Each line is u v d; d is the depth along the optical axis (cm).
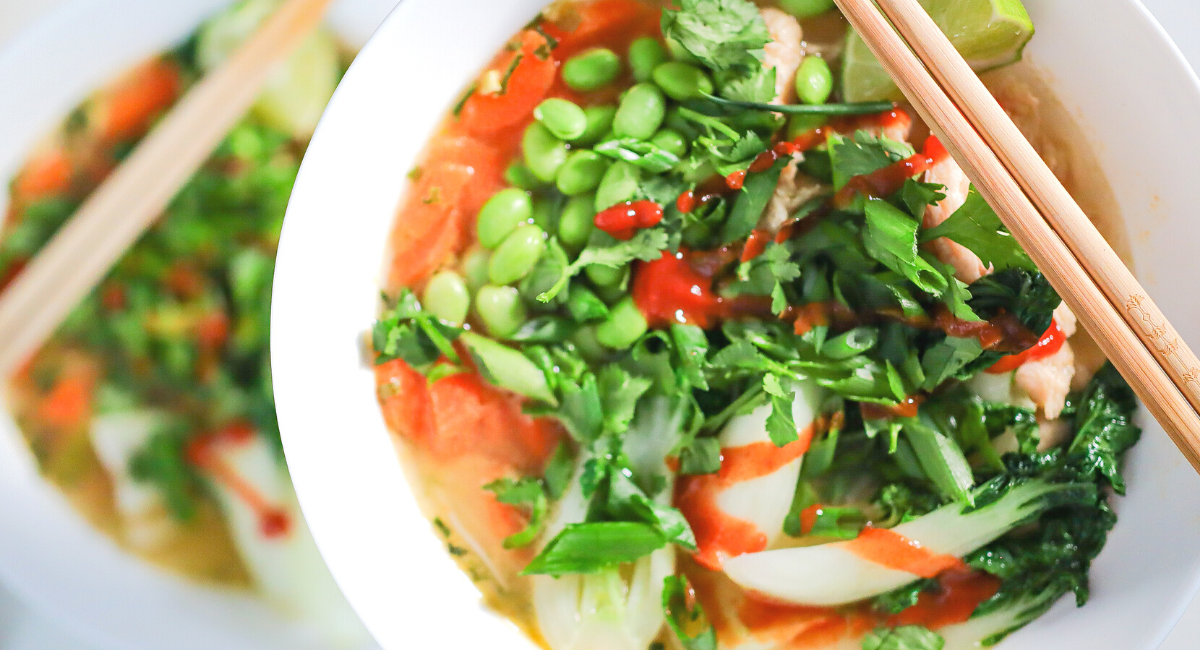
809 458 51
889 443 51
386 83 50
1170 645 53
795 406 50
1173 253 49
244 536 57
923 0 50
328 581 57
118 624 56
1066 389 50
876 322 50
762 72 50
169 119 58
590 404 51
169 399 58
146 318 59
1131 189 49
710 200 50
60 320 58
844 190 50
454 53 50
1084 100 49
